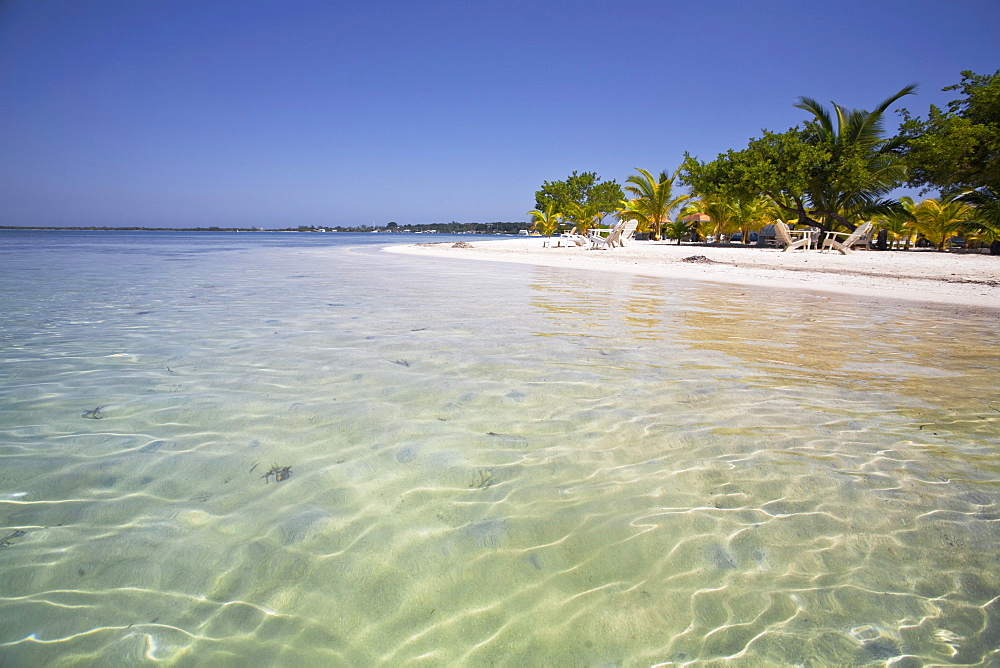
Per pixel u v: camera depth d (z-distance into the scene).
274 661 1.28
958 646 1.33
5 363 3.85
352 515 1.91
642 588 1.55
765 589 1.55
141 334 4.95
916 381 3.60
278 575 1.59
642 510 1.96
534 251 23.50
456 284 9.89
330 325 5.48
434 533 1.81
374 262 16.83
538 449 2.46
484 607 1.48
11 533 1.76
